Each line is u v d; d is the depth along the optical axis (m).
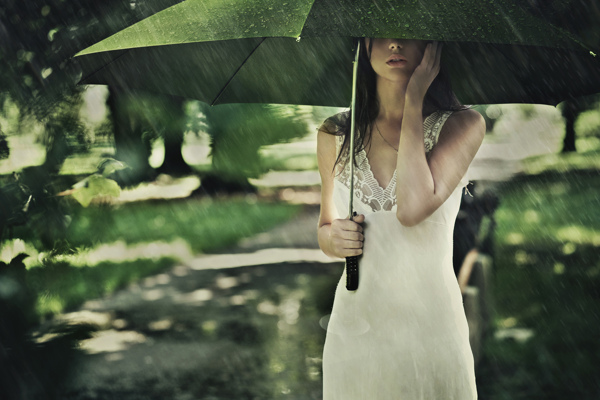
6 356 5.94
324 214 2.91
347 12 2.23
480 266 4.96
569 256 10.88
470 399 2.58
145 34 2.40
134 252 12.51
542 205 16.77
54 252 6.27
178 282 10.30
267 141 18.06
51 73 7.30
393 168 2.64
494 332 7.08
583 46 2.57
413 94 2.50
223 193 21.94
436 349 2.52
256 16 2.27
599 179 19.70
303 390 5.77
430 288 2.55
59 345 6.86
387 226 2.60
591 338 6.74
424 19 2.26
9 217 5.77
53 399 5.55
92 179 6.34
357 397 2.60
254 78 3.10
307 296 9.20
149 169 20.83
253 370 6.25
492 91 3.03
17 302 6.15
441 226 2.59
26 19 7.21
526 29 2.41
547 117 23.33
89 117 8.38
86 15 7.41
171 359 6.56
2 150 6.65
